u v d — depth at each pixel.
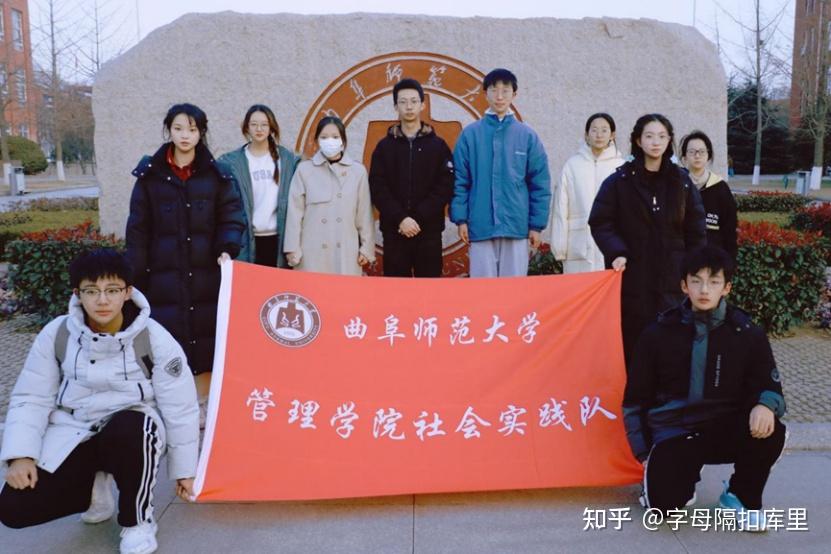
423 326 3.51
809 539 2.99
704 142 4.79
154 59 6.80
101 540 2.99
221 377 3.28
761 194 16.34
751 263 6.30
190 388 3.01
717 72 6.94
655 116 3.77
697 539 2.99
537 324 3.54
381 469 3.29
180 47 6.80
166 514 3.20
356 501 3.30
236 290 3.40
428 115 6.89
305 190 4.58
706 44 7.00
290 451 3.26
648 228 3.85
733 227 4.84
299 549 2.90
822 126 24.72
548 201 4.82
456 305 3.54
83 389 2.86
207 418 3.22
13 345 6.29
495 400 3.44
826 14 24.95
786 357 6.00
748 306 6.42
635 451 3.20
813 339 6.58
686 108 6.97
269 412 3.30
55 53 26.75
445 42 6.83
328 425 3.33
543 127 6.96
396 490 3.24
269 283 3.44
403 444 3.35
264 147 4.68
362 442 3.33
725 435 3.11
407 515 3.18
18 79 31.48
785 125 29.75
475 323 3.53
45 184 29.56
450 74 6.85
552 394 3.46
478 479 3.30
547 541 2.97
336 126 4.53
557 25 6.88
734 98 27.83
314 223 4.56
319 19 6.79
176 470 2.99
